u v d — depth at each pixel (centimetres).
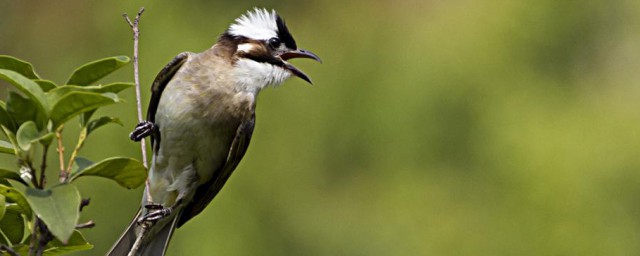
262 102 1370
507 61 1357
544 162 1316
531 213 1318
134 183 546
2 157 1184
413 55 1375
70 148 1252
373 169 1370
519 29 1370
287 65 884
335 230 1360
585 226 1302
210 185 862
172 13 1382
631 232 1300
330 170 1379
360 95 1381
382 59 1391
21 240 579
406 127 1359
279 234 1348
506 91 1346
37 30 1496
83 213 1305
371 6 1434
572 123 1329
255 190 1350
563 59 1394
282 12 1454
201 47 1375
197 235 1315
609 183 1307
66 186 502
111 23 1413
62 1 1479
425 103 1355
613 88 1384
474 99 1348
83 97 501
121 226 1309
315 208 1363
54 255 581
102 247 1309
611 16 1427
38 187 508
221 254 1315
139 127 809
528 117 1334
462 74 1353
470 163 1348
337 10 1451
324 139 1374
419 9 1411
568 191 1307
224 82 840
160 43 1368
